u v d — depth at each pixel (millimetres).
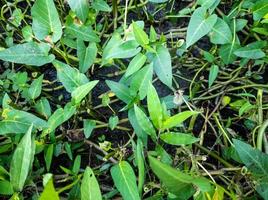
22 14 404
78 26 361
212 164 363
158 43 333
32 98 352
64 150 359
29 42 337
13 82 374
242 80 393
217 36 353
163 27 431
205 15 341
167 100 357
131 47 338
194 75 408
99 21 427
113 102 396
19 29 410
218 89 398
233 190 337
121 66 406
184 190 261
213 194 271
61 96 401
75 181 318
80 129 371
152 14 432
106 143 352
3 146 333
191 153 336
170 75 324
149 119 322
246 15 409
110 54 337
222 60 374
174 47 387
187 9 404
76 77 332
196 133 385
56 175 359
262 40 388
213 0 345
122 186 271
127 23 434
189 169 337
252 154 288
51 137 339
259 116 355
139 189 275
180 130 363
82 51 356
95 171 358
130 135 385
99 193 232
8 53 331
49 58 335
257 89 389
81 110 368
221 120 379
